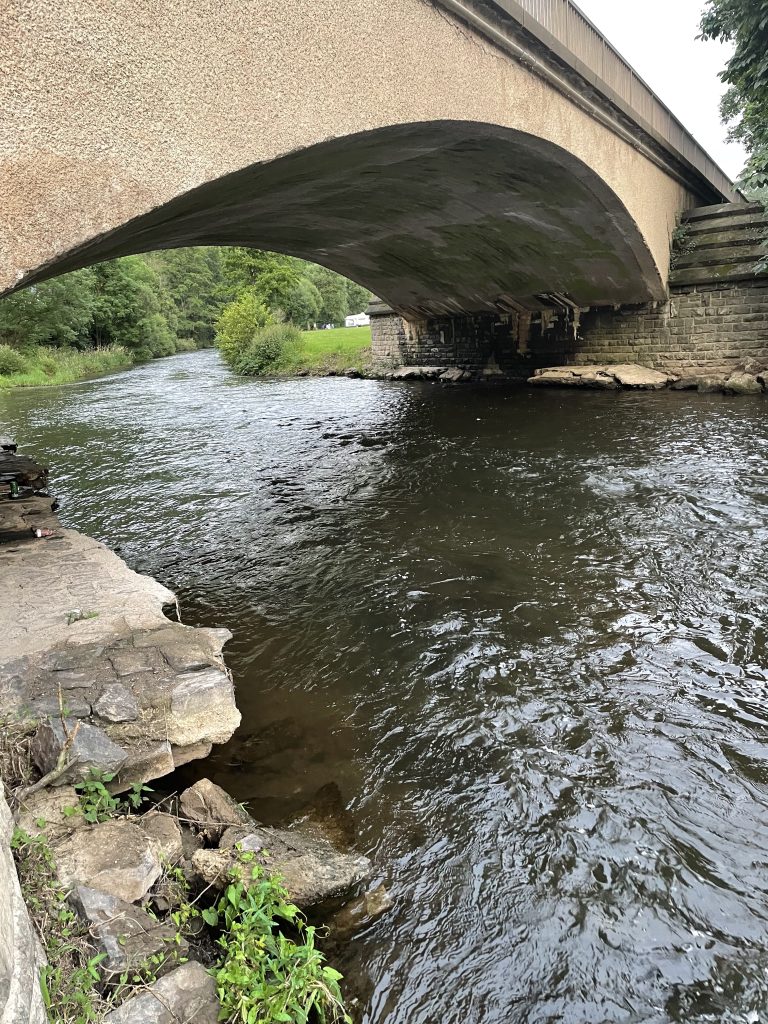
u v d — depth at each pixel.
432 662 4.37
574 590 5.32
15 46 2.80
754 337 14.07
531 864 2.75
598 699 3.87
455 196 10.84
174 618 5.21
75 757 2.57
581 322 16.98
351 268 17.81
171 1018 1.78
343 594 5.51
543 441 10.78
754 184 11.88
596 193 10.91
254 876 2.36
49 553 5.08
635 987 2.25
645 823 2.95
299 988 1.97
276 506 8.20
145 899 2.22
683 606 4.94
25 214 2.93
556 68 8.29
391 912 2.53
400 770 3.35
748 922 2.48
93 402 21.52
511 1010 2.18
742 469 8.20
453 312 19.86
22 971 1.46
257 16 3.98
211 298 80.44
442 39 6.14
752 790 3.13
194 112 3.63
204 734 3.04
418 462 10.02
